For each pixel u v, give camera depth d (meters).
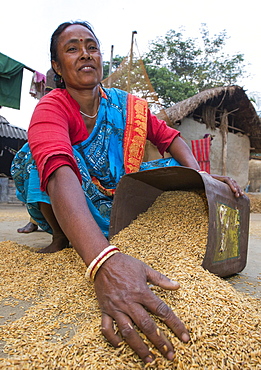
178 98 22.28
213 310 1.41
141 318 1.15
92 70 2.27
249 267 2.72
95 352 1.18
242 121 14.87
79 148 2.46
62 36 2.27
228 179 2.27
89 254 1.32
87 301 1.67
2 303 1.70
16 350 1.23
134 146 2.62
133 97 2.76
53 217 2.67
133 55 5.58
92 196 2.53
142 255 1.98
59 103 2.23
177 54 28.53
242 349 1.21
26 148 2.73
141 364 1.14
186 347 1.18
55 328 1.42
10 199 13.56
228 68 28.11
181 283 1.61
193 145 11.67
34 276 2.08
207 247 1.84
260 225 6.68
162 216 2.49
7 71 7.46
